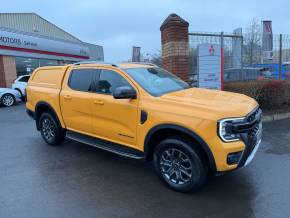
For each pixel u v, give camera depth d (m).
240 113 3.96
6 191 4.43
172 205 3.91
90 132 5.56
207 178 4.31
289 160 5.42
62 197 4.20
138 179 4.77
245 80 10.40
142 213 3.73
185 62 9.65
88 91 5.56
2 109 14.38
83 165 5.46
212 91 5.01
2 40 20.55
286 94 9.59
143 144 4.56
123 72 5.01
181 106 4.17
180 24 9.52
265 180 4.59
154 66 5.82
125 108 4.76
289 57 11.94
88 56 32.75
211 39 10.16
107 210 3.82
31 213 3.79
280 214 3.62
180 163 4.23
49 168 5.35
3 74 20.77
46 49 25.12
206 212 3.71
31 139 7.50
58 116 6.29
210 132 3.83
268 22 12.71
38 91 6.73
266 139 6.78
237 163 3.91
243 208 3.78
